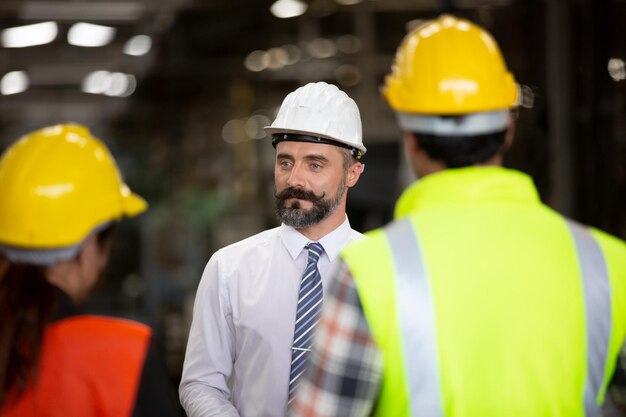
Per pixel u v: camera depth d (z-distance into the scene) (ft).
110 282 52.70
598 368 6.04
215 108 64.23
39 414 6.29
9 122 65.00
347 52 50.31
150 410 6.49
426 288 5.87
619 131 17.71
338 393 5.88
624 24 17.79
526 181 6.39
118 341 6.47
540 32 19.75
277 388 9.10
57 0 36.94
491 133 6.26
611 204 17.74
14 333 6.25
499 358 5.85
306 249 9.35
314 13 41.14
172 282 57.06
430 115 6.25
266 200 67.72
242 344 9.28
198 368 9.33
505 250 6.03
